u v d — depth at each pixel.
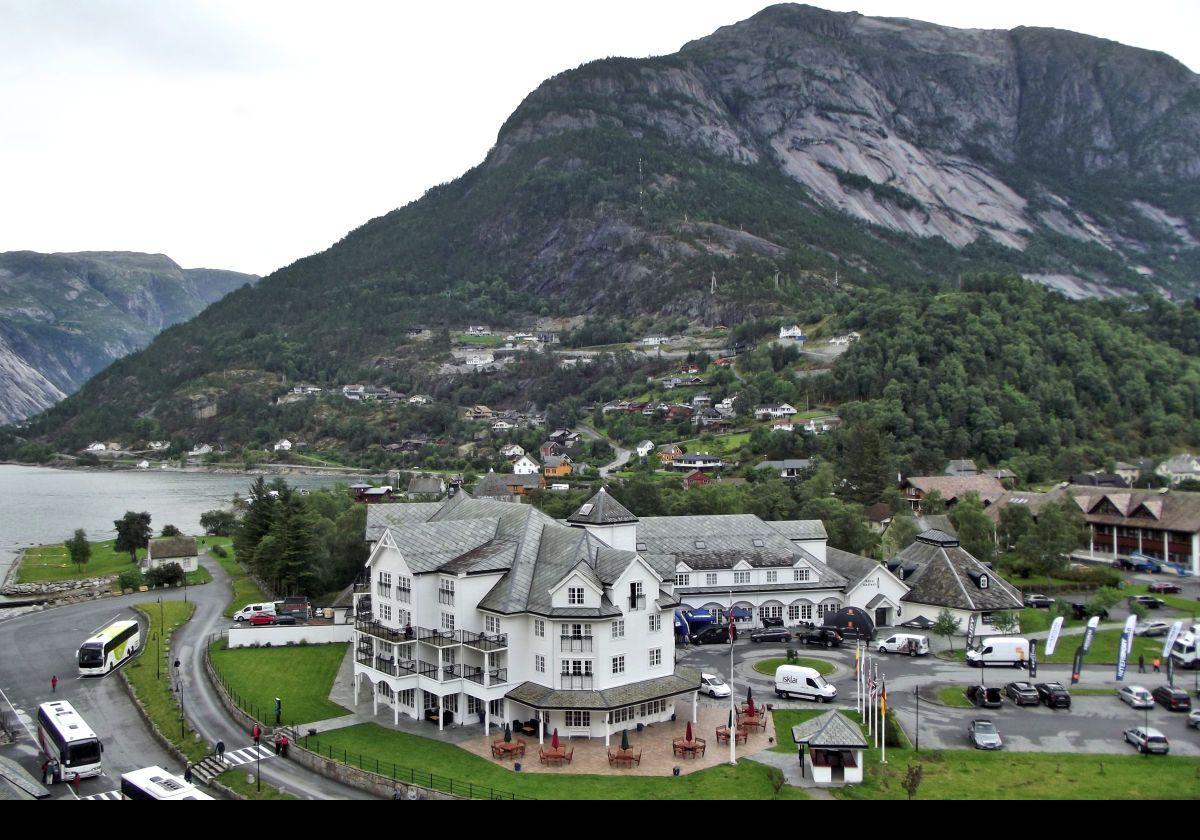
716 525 143.62
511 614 89.94
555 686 89.00
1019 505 186.00
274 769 82.50
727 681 107.25
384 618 101.44
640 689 90.25
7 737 93.56
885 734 86.25
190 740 90.12
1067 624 134.38
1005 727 91.81
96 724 97.19
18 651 128.38
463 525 103.38
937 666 114.62
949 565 135.75
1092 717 94.75
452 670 92.81
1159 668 112.56
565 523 116.00
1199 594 156.38
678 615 125.94
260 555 163.75
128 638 123.44
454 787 75.62
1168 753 83.81
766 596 134.62
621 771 79.88
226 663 115.56
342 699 101.38
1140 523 187.00
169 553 189.00
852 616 127.12
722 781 77.69
